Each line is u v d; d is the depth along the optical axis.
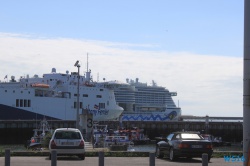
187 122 103.56
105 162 22.62
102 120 100.00
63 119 93.00
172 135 25.92
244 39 12.28
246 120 12.16
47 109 90.75
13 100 86.81
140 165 20.97
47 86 91.31
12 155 26.88
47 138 43.53
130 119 115.75
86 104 97.25
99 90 100.25
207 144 23.98
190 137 24.75
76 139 24.77
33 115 88.62
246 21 12.22
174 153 24.11
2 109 85.56
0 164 20.19
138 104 126.25
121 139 51.94
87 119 44.94
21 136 83.38
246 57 12.21
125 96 121.69
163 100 132.25
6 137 82.56
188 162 23.67
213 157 26.69
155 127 101.69
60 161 23.27
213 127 104.62
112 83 119.38
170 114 125.94
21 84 93.38
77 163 22.03
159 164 21.97
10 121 82.94
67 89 95.12
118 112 103.88
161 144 26.56
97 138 49.12
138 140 79.94
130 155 26.95
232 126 105.38
